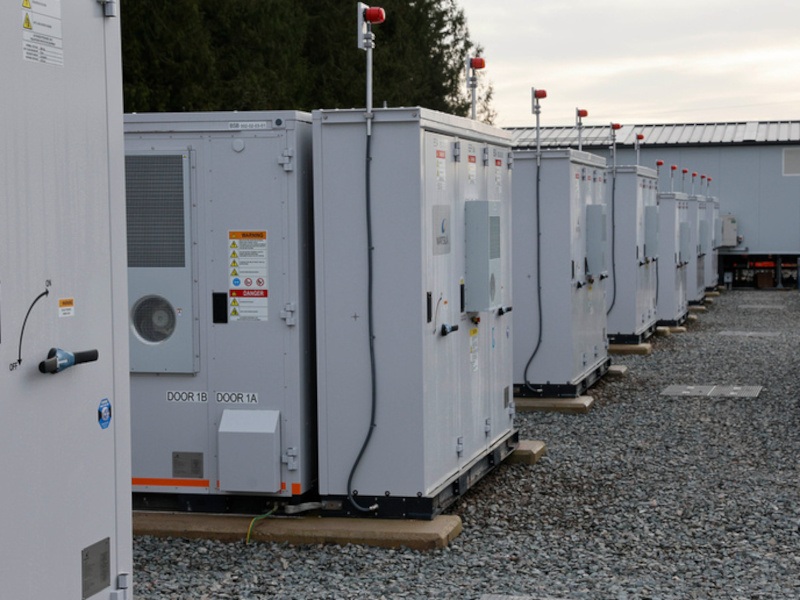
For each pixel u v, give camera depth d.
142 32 23.27
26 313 3.57
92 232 3.93
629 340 18.17
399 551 6.82
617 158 39.47
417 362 7.02
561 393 12.57
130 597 4.16
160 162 7.16
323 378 7.12
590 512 7.93
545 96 12.30
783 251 37.69
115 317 4.08
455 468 7.80
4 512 3.48
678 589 6.13
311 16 32.81
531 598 5.92
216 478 7.27
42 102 3.65
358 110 6.96
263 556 6.71
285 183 7.07
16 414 3.53
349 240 7.05
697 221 28.20
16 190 3.52
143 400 7.31
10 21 3.49
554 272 12.45
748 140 37.94
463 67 42.66
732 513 7.91
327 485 7.18
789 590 6.11
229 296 7.16
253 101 25.56
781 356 17.75
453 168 7.68
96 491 3.96
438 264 7.36
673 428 11.44
